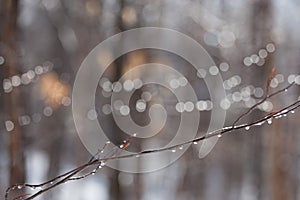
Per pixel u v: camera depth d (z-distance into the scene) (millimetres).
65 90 7562
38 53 10664
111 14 9734
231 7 11164
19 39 6879
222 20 11297
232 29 11031
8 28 6105
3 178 5570
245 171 13945
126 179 10703
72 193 13383
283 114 2730
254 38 10430
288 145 11609
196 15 11258
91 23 10438
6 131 5777
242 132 12430
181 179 14797
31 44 10461
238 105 9828
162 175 15000
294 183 11984
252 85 9633
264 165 12492
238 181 14719
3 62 5914
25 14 9203
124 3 9445
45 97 7465
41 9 10312
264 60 9578
